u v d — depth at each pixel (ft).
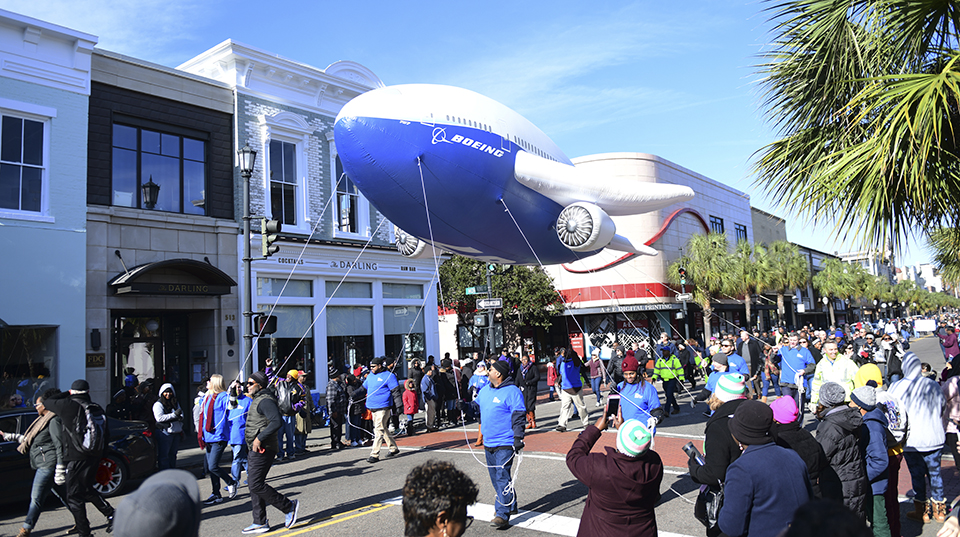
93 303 47.50
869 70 19.16
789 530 6.97
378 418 37.81
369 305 66.74
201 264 51.01
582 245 27.48
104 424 30.76
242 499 29.58
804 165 21.36
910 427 20.43
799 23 20.40
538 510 23.89
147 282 49.37
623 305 113.91
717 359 29.40
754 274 118.32
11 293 43.42
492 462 22.02
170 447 34.14
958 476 25.25
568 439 40.75
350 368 64.18
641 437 11.62
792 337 42.06
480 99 27.22
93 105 49.26
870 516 16.70
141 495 5.75
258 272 57.00
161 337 54.29
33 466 23.71
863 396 17.20
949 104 17.56
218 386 29.89
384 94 25.45
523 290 101.24
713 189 142.82
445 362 55.26
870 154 17.89
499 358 62.03
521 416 22.45
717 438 13.98
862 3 18.92
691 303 122.31
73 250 46.52
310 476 34.17
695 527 20.76
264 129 58.80
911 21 18.22
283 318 59.16
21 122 45.32
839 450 14.85
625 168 116.78
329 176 64.08
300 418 43.39
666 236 120.26
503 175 26.43
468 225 27.94
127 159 51.06
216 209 55.67
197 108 55.31
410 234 30.53
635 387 23.71
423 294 72.69
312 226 61.72
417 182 25.77
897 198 18.25
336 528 22.95
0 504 28.35
